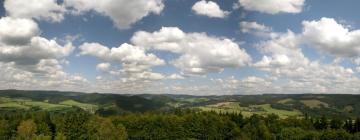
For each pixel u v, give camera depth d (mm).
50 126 170125
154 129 181750
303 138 169750
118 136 166125
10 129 163250
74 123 166750
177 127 181500
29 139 150000
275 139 170750
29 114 189750
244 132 176875
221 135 181625
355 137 162625
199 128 182125
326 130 174125
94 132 165250
